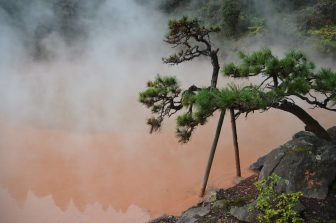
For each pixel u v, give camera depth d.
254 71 5.89
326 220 4.82
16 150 9.43
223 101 5.11
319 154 5.72
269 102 5.28
